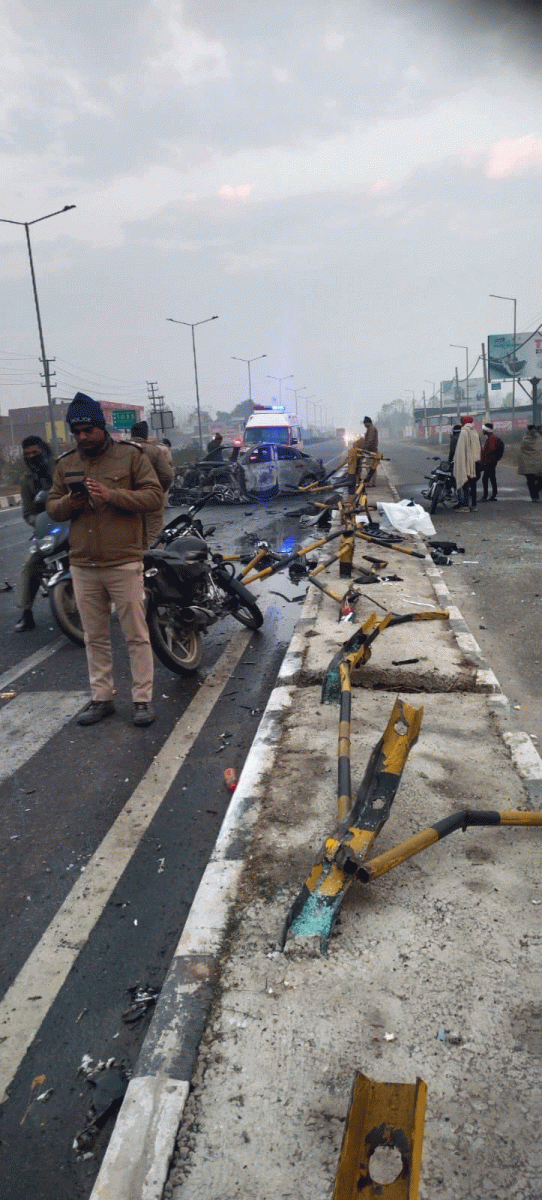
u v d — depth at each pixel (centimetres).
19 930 274
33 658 614
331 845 246
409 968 216
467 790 314
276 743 371
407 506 1050
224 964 223
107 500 415
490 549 996
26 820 351
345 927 234
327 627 565
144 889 294
